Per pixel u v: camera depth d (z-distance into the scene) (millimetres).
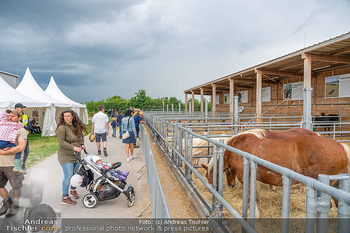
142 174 6000
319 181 1354
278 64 13328
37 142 11992
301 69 15094
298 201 3945
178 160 5734
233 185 4512
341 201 1112
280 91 19672
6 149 3336
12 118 3570
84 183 4148
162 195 1812
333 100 14523
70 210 3982
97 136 8453
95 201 4070
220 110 31000
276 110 19797
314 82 16047
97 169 4137
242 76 18359
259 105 14508
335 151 3004
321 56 10391
